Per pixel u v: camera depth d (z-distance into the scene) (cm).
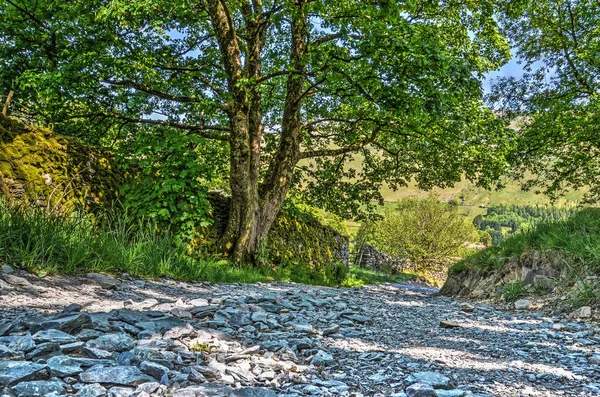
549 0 1753
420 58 888
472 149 1266
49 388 183
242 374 234
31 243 518
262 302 501
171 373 218
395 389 233
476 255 1037
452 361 304
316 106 1527
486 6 1394
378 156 1670
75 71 916
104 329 290
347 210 1717
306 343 316
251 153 1188
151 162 957
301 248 1559
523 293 741
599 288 597
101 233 653
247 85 1098
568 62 1725
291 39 1423
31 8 984
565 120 1457
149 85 1127
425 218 3312
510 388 243
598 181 1672
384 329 429
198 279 743
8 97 1031
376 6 1020
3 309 334
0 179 713
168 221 945
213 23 1095
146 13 994
